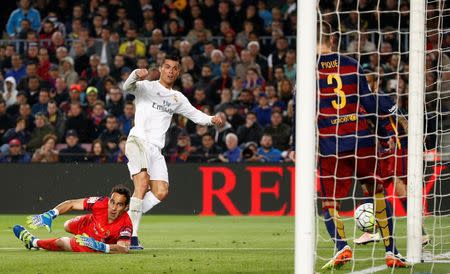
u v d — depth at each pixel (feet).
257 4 163.84
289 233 96.17
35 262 62.59
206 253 71.87
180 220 118.01
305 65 49.98
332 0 156.56
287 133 134.62
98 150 130.11
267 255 70.33
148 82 76.74
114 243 71.31
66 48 157.17
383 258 64.39
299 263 49.42
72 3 166.20
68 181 127.13
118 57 151.12
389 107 60.49
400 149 69.15
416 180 65.05
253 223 112.47
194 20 162.20
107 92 144.97
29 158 134.00
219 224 110.83
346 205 123.24
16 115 143.13
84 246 69.05
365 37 152.56
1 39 167.53
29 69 149.59
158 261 64.49
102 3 164.66
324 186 62.54
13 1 170.50
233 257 68.44
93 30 161.68
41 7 165.78
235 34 157.99
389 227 61.57
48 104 140.46
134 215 75.05
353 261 60.39
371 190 64.39
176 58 76.74
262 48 155.33
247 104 142.82
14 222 111.96
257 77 148.46
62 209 71.00
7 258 65.05
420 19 64.54
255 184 127.24
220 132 135.54
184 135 132.26
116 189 69.56
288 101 143.23
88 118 139.13
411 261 65.31
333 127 61.16
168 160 131.54
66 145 138.00
